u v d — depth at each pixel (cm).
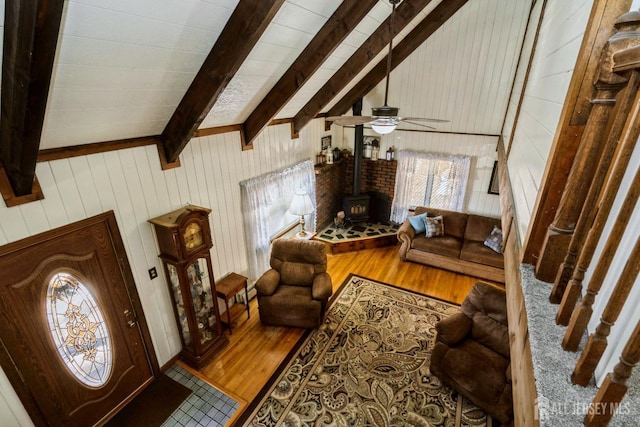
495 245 524
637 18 90
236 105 345
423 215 600
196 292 361
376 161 690
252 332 414
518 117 342
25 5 124
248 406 316
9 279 223
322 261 445
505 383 288
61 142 235
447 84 571
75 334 268
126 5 160
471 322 339
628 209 77
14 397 235
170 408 313
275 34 260
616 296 76
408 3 340
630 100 90
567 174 131
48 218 237
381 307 463
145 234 312
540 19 318
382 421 300
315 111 479
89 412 286
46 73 150
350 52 388
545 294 131
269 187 464
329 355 377
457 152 606
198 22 201
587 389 91
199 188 362
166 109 273
